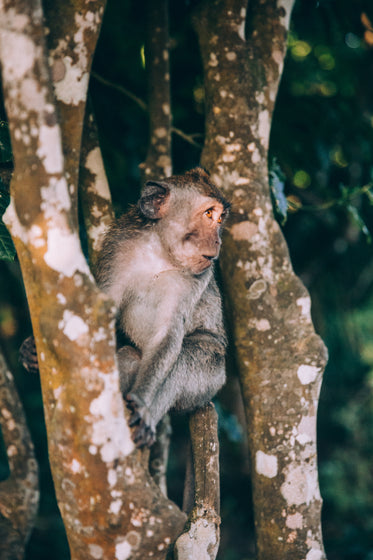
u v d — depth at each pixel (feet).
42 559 28.55
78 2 13.67
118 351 16.31
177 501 36.01
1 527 16.02
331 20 26.14
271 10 17.89
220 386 17.38
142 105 23.11
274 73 17.75
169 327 15.78
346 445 40.45
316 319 39.37
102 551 11.98
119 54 27.40
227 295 16.76
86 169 18.03
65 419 11.71
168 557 14.12
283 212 20.02
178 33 25.81
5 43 10.98
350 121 27.53
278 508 15.44
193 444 15.99
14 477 17.38
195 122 26.21
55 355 11.71
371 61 29.96
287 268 16.67
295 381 15.84
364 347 42.60
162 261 16.43
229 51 17.21
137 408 13.28
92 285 11.71
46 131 11.18
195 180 16.58
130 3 26.14
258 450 15.81
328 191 29.76
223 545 32.14
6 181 15.76
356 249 37.93
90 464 11.55
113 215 18.22
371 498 36.96
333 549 31.81
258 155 17.12
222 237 16.72
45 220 11.44
